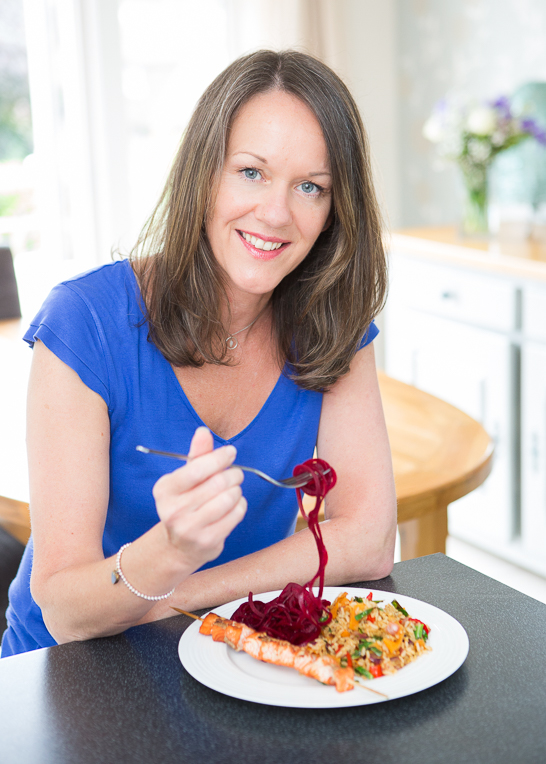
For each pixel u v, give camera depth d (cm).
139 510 109
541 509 274
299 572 99
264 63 97
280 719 71
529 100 313
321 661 74
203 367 109
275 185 97
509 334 274
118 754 67
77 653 83
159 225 108
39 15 320
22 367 215
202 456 71
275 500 117
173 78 345
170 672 79
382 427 118
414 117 383
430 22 365
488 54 342
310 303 112
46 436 97
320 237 113
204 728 70
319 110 96
